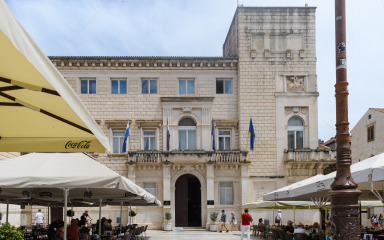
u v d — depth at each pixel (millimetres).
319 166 38594
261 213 38688
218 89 40562
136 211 38312
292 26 40406
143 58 39625
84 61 39344
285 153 39125
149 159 38406
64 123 6168
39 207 37969
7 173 10594
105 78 39750
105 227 23219
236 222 38250
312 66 40125
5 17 3361
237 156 38719
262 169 38969
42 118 6047
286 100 39750
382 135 43812
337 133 8305
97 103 39562
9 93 5305
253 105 39594
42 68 3920
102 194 15031
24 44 3617
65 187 10812
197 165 38656
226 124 39594
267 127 39438
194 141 39812
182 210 39000
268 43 40188
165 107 39594
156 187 38500
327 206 24578
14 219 29000
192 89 40375
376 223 36375
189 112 39656
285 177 38844
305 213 38812
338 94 8359
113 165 38938
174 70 40125
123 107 39656
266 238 29688
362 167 11047
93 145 6367
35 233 21469
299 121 40062
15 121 6164
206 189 38531
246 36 40156
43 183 10414
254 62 39906
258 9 40375
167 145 38406
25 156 11883
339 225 7797
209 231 37000
